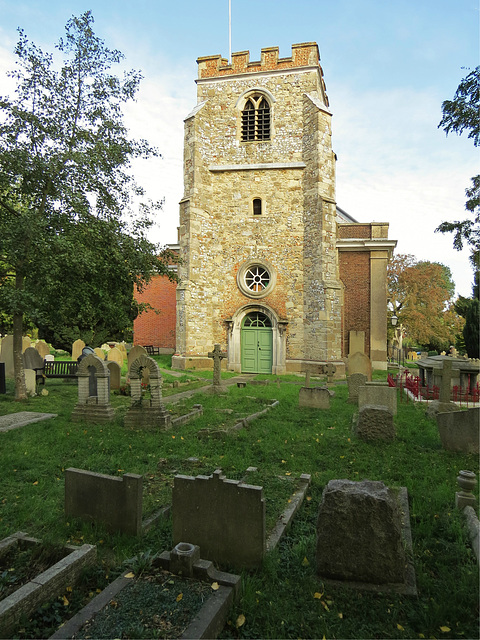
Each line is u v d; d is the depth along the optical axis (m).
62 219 10.32
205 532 3.42
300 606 2.88
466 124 9.97
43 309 10.68
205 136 20.59
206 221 20.22
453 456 6.24
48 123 10.27
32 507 4.22
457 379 11.75
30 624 2.64
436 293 32.59
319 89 20.98
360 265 21.19
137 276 11.91
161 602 2.74
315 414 9.16
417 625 2.71
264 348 19.64
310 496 4.73
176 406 10.06
